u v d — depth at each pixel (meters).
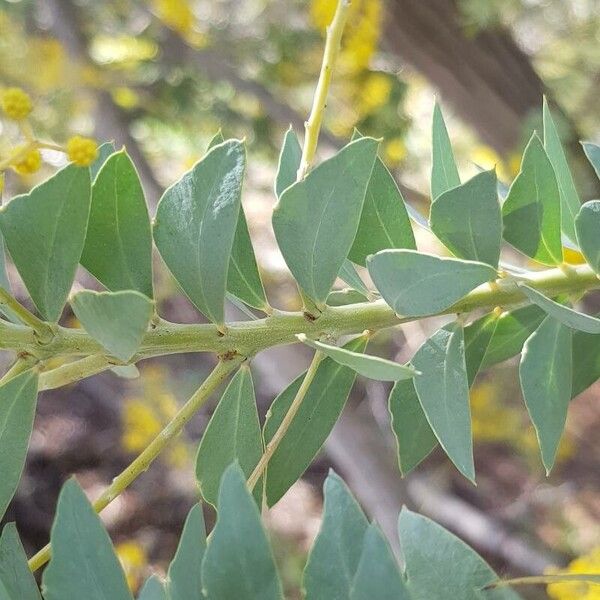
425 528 0.16
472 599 0.16
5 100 0.14
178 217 0.16
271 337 0.16
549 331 0.18
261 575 0.13
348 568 0.14
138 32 0.61
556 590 0.37
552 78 0.59
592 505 0.77
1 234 0.17
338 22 0.16
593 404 0.78
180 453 0.78
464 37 0.50
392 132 0.57
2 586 0.14
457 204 0.16
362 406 0.76
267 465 0.17
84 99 0.61
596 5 0.57
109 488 0.16
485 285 0.17
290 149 0.18
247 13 0.62
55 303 0.15
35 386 0.16
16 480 0.16
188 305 0.85
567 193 0.19
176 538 0.89
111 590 0.14
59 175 0.15
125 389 0.98
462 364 0.17
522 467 0.82
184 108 0.62
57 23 0.59
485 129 0.56
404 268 0.15
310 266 0.16
